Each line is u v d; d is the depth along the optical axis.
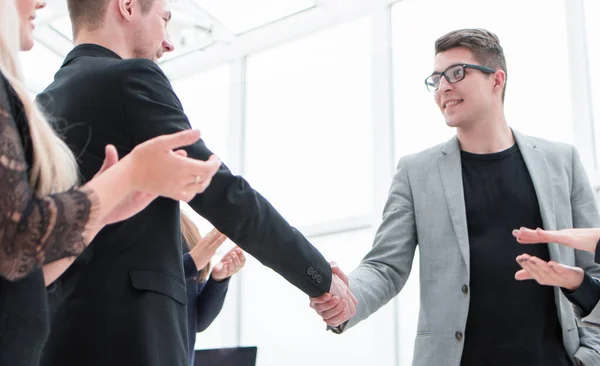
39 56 5.79
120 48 1.72
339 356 4.79
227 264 3.07
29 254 0.96
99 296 1.40
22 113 1.09
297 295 5.11
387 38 5.21
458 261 2.14
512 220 2.18
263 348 5.12
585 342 2.09
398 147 4.97
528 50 4.55
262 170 5.60
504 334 2.07
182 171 1.12
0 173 0.95
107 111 1.50
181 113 1.55
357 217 4.96
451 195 2.23
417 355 2.13
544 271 1.89
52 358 1.37
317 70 5.58
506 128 2.34
